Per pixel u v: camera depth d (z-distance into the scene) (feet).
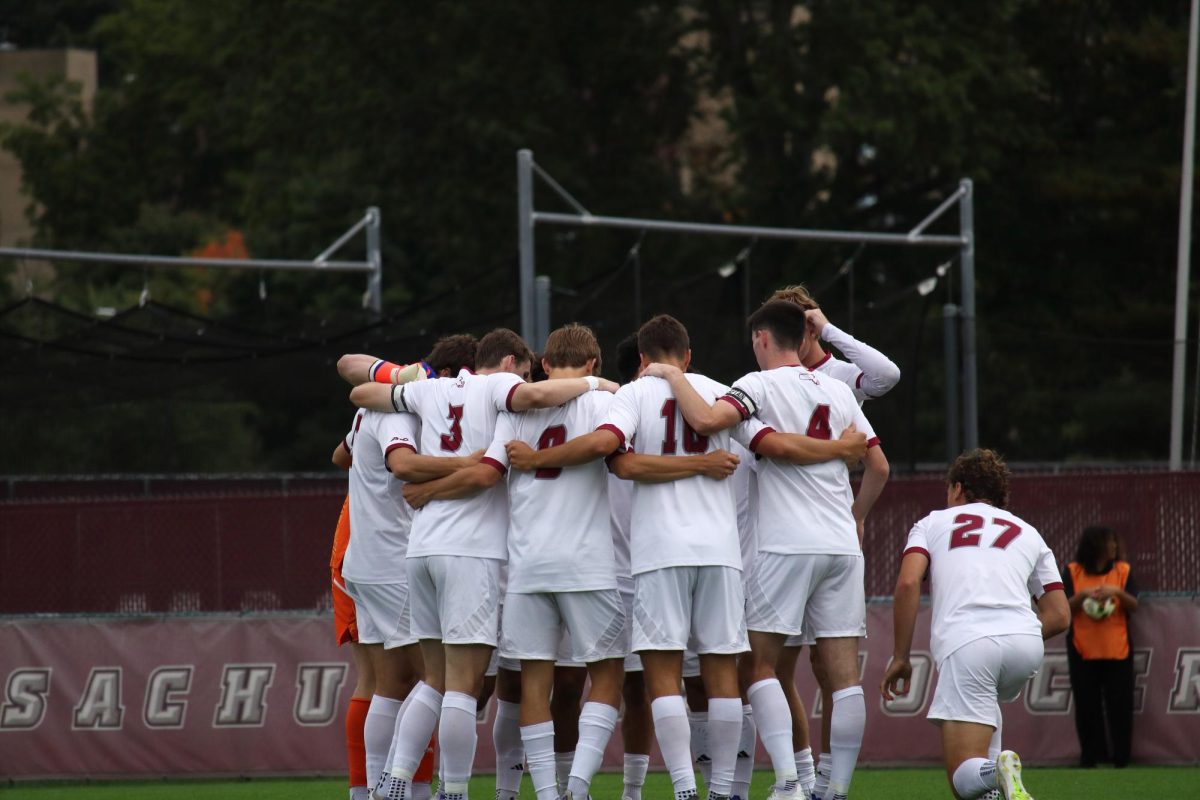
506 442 84.74
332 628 127.54
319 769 126.11
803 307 95.71
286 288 422.41
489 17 362.94
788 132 364.79
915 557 84.69
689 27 376.27
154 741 125.80
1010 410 286.25
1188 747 129.08
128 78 553.23
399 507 90.94
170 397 203.31
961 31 361.30
